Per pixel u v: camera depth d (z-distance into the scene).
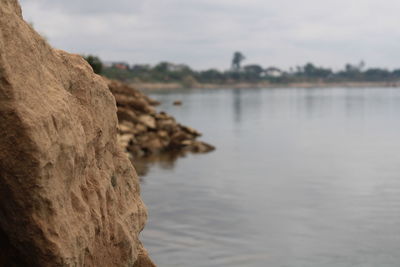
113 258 8.70
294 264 16.11
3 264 7.11
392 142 50.25
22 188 6.54
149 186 27.78
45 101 7.11
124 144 38.38
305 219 21.30
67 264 6.98
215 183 28.92
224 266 15.80
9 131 6.47
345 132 60.69
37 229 6.69
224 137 55.00
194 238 18.52
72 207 7.52
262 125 69.88
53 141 6.86
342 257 16.75
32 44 7.44
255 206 23.41
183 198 24.89
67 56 8.85
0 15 6.87
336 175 31.91
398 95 195.88
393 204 23.86
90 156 8.54
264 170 33.66
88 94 8.95
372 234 19.23
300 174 32.22
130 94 48.59
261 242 18.17
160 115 46.91
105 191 8.72
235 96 183.00
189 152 41.88
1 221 6.76
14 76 6.73
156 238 18.45
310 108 111.94
